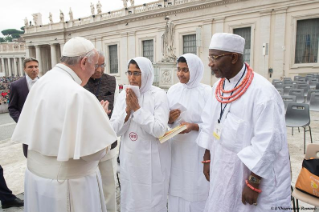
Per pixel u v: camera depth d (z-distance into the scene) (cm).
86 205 160
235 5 1820
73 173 155
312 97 611
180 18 2131
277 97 160
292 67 1656
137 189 219
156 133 207
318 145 221
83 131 146
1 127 820
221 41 169
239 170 168
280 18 1652
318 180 188
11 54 5659
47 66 3659
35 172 160
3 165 441
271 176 155
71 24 3086
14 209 287
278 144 152
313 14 1533
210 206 182
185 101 245
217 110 185
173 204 247
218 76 179
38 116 152
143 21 2388
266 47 1579
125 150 224
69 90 150
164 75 1234
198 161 235
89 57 164
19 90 310
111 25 2659
